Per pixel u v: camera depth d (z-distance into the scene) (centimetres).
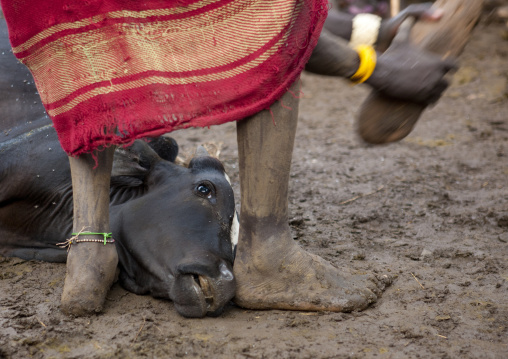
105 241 295
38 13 265
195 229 307
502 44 905
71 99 274
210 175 335
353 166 537
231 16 250
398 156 558
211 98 259
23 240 355
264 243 288
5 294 317
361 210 441
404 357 259
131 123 267
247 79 255
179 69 259
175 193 327
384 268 346
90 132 274
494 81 767
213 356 262
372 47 287
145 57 261
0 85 371
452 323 286
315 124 663
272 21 247
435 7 290
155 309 300
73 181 296
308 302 291
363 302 296
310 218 428
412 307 302
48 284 328
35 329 283
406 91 274
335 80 839
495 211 428
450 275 338
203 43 255
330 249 375
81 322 287
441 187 484
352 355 260
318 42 266
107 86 267
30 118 373
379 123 290
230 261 306
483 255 361
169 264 298
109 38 262
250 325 285
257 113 265
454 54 288
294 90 266
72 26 263
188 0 250
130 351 265
